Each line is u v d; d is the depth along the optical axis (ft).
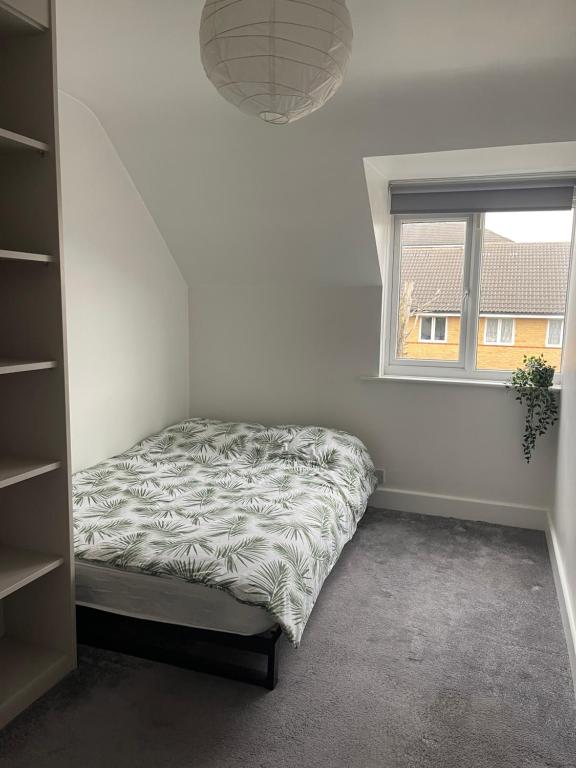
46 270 6.09
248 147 9.52
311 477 9.78
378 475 12.09
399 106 8.11
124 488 8.98
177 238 11.74
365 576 9.06
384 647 7.21
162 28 6.52
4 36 5.82
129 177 10.61
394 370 12.28
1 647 6.69
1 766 5.29
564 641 7.39
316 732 5.75
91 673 6.61
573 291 9.65
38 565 6.19
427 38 6.44
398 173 10.73
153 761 5.37
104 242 10.00
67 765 5.31
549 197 10.57
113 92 8.44
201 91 8.23
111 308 10.31
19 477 5.74
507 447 11.18
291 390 12.42
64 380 6.20
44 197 5.99
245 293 12.42
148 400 11.63
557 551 9.09
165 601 6.45
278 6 4.22
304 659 6.93
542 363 10.81
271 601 6.03
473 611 8.08
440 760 5.42
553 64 6.93
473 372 11.73
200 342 12.92
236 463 10.64
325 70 4.61
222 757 5.42
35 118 5.89
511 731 5.80
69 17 6.27
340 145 9.14
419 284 11.96
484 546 10.22
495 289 11.55
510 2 5.72
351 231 10.69
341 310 11.85
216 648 7.15
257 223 11.02
